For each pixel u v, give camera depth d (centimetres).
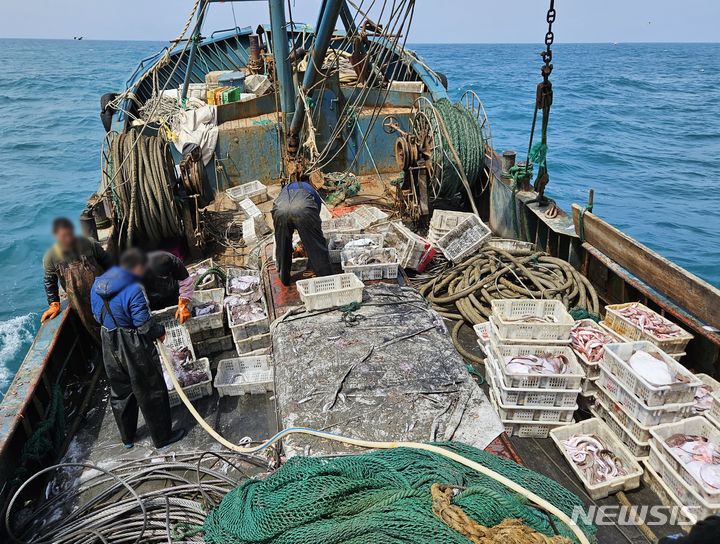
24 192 2045
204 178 770
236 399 520
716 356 476
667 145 2389
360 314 527
